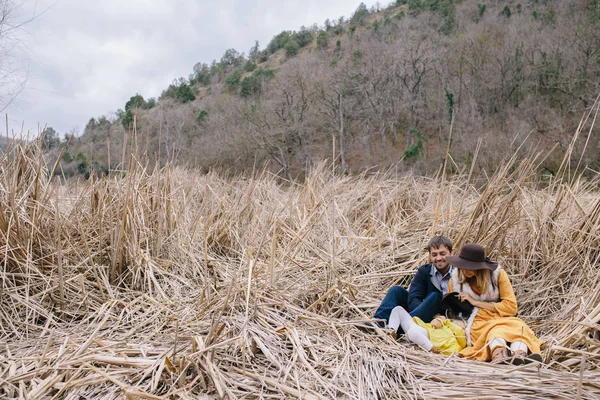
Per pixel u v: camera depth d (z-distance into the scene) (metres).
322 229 6.26
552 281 4.64
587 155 20.56
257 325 3.51
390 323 3.95
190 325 3.65
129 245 4.71
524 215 5.34
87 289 4.42
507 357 3.36
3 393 2.86
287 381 2.96
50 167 5.20
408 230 6.44
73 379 2.92
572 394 2.76
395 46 42.53
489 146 22.64
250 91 52.62
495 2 58.47
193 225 6.07
